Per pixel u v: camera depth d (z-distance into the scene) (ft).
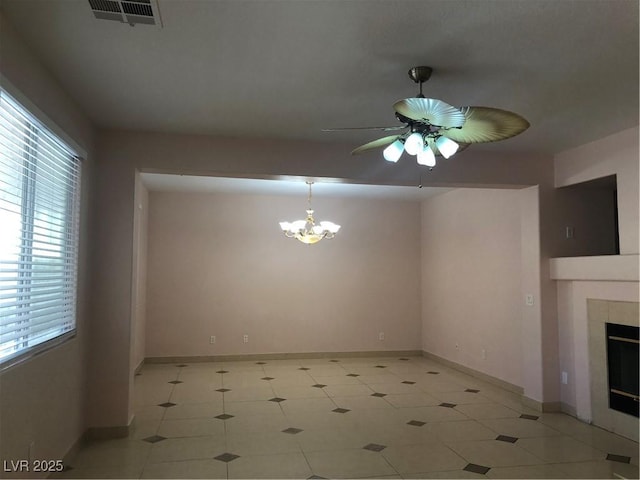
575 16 7.40
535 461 11.22
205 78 9.72
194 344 23.31
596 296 13.92
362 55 8.71
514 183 15.38
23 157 8.38
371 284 25.46
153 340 22.94
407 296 25.82
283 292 24.45
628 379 12.99
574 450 11.93
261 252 24.36
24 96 7.88
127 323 12.78
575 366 14.69
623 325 13.04
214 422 13.96
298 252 24.77
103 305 12.66
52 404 9.70
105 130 12.98
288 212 24.81
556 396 15.29
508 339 18.15
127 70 9.32
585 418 14.21
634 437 12.60
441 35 8.00
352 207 25.55
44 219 9.53
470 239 21.03
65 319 10.82
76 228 11.30
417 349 25.71
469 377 20.36
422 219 26.21
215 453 11.57
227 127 12.82
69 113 10.62
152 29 7.78
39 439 8.95
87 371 12.41
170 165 13.28
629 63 8.99
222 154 13.58
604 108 11.33
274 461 11.11
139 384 18.62
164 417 14.42
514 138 13.75
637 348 12.73
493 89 10.23
